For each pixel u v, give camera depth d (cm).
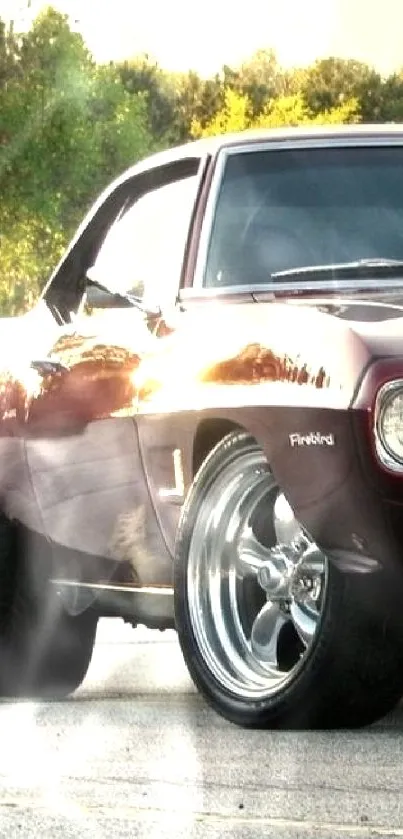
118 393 643
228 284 644
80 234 729
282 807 446
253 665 598
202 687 602
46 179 5344
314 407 557
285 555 590
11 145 5341
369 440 547
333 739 560
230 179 669
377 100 8212
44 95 5356
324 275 635
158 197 697
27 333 732
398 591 559
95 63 6288
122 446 641
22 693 750
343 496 554
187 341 615
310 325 573
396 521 550
